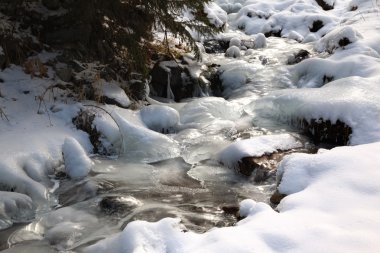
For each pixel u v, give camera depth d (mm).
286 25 11727
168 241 3336
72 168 5105
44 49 6785
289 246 3045
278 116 6617
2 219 4254
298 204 3594
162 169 5457
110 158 5629
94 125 5762
